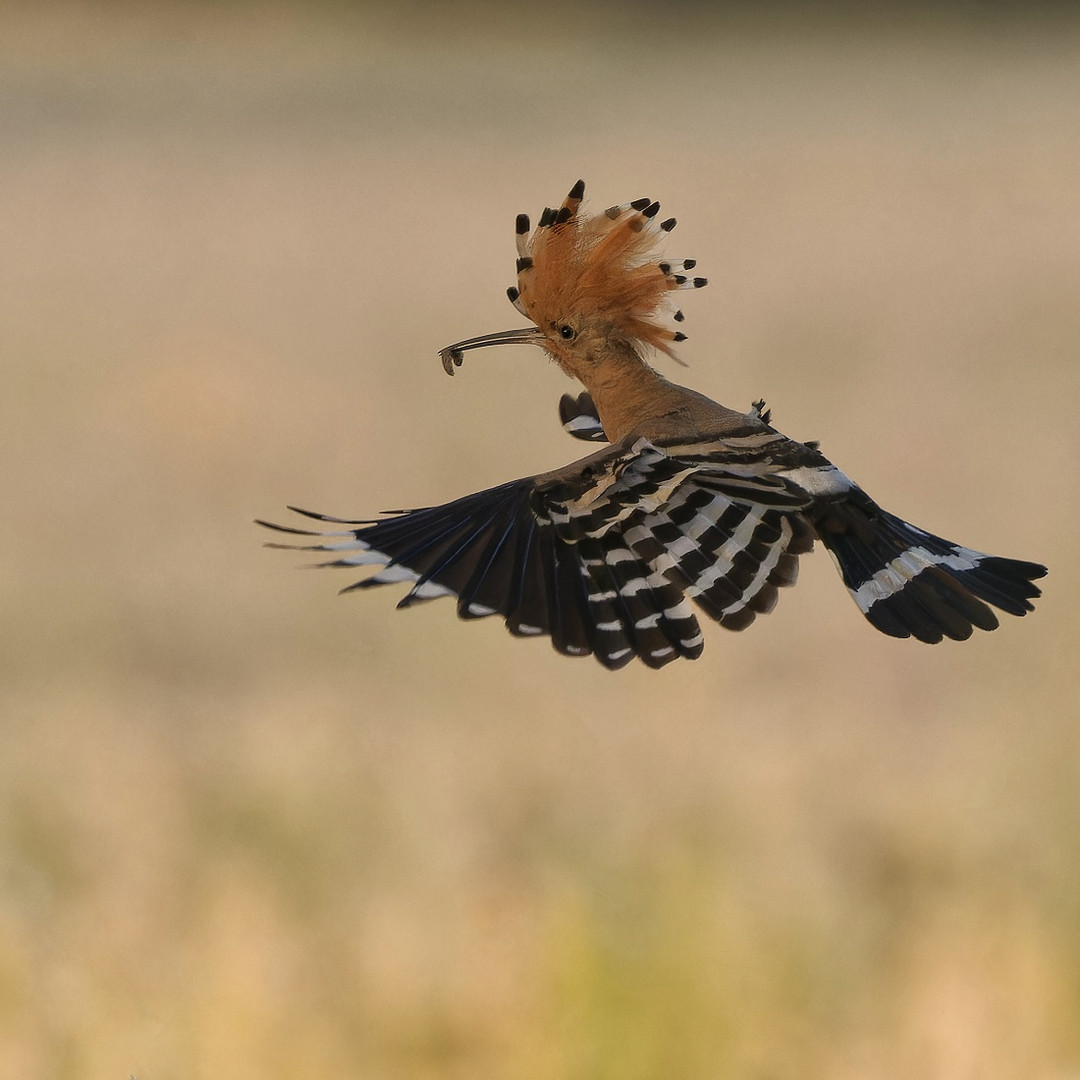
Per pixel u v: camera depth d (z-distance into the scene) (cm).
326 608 3878
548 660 3453
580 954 1897
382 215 10325
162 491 4881
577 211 1518
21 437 5428
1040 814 2409
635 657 1185
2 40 19088
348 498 4853
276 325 7325
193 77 17850
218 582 4141
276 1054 1864
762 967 1947
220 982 1934
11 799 2534
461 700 3253
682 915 1950
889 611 1308
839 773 2775
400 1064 1864
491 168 12075
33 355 6600
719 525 1270
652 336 1491
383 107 16000
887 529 1349
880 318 7188
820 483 1333
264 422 5603
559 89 17638
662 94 17112
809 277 8231
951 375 6141
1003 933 2048
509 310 7625
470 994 1919
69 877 2261
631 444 1307
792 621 3775
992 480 4872
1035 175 11400
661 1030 1841
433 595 1153
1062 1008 1922
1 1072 1831
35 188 11381
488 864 2380
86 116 15112
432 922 2097
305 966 2038
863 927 2128
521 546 1209
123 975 1980
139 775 2698
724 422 1384
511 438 5478
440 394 6047
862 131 13938
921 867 2333
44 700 3319
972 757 2809
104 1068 1833
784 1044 1877
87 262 8850
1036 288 7712
